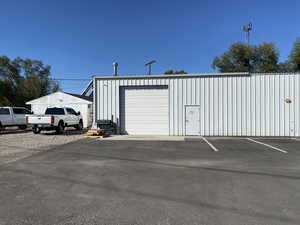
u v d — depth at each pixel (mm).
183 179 5977
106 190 5172
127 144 12305
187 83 16781
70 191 5109
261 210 4121
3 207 4273
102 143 12664
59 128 18266
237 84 16203
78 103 27656
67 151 10133
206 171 6762
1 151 10109
